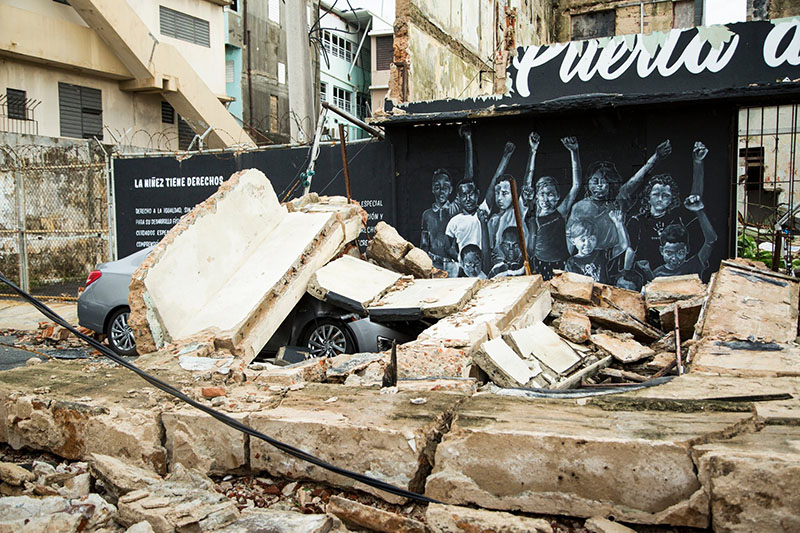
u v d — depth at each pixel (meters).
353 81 40.03
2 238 16.25
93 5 20.70
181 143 27.06
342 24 38.66
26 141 17.86
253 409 4.78
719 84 10.85
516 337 6.58
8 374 6.07
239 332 7.04
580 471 3.65
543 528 3.53
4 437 5.48
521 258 12.18
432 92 15.02
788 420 3.85
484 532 3.58
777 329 6.29
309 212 9.64
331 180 13.85
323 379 6.23
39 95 21.48
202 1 27.55
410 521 3.80
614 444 3.58
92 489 4.66
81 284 16.80
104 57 22.55
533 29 25.14
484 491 3.84
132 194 15.73
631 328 8.31
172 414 4.81
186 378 5.77
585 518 3.67
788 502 3.17
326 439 4.29
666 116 11.11
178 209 15.41
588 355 7.39
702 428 3.74
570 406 4.36
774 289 7.41
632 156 11.37
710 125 10.90
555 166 11.85
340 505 3.97
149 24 25.28
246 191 8.80
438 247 12.80
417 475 4.06
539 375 6.14
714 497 3.32
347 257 9.26
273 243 8.80
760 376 5.04
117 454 4.86
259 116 35.22
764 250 12.76
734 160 10.84
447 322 6.93
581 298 9.00
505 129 12.12
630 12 28.02
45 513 3.86
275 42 37.12
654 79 11.22
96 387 5.57
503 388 5.36
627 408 4.21
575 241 11.82
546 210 11.97
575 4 28.84
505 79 12.13
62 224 17.45
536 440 3.73
